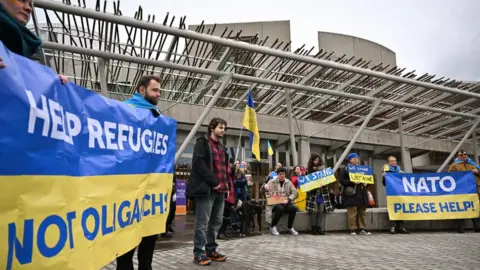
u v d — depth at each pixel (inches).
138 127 125.3
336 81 586.9
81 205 88.3
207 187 199.0
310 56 498.0
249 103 501.7
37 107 73.5
